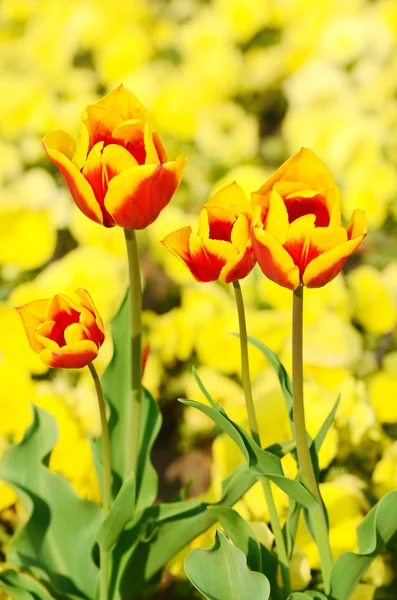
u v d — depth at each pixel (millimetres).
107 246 2367
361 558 1535
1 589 1678
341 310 2020
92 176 1464
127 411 1654
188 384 2057
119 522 1564
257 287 2117
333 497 1715
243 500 1722
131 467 1601
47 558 1655
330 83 2980
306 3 3432
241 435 1522
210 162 2744
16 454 1658
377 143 2625
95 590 1621
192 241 1452
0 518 1780
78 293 1481
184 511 1593
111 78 3105
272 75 3238
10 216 2371
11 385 1827
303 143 2711
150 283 2488
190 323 2049
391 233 2566
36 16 3699
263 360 1950
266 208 1447
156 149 1485
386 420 1892
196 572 1515
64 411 1822
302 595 1523
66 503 1659
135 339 1563
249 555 1574
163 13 3943
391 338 2100
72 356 1468
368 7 3521
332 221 1434
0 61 3305
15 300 2100
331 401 1770
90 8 3426
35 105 2723
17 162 2648
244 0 3365
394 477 1747
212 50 3199
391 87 2922
